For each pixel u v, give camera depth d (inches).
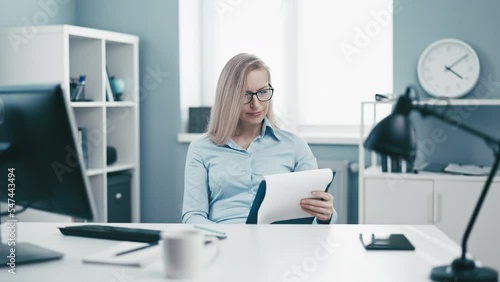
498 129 134.2
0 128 54.1
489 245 122.0
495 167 52.2
